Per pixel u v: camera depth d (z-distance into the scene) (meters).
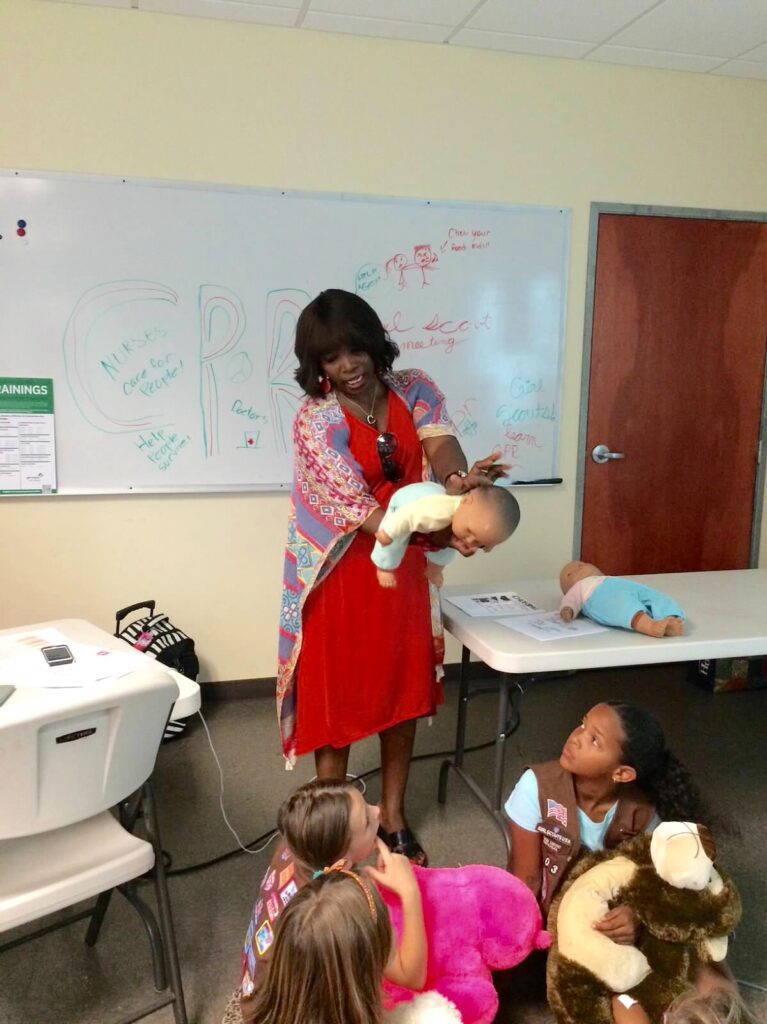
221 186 2.91
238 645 3.21
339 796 1.32
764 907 1.89
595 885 1.48
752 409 3.60
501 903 1.49
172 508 3.06
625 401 3.45
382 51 3.00
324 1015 1.06
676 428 3.53
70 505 2.96
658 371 3.47
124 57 2.78
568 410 3.40
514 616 2.06
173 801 2.40
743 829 2.24
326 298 1.77
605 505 3.51
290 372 3.09
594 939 1.41
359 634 1.89
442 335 3.22
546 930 1.55
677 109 3.34
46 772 1.16
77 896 1.28
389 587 1.68
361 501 1.73
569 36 2.98
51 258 2.80
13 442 2.85
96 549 3.01
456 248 3.17
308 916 1.08
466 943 1.45
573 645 1.80
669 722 3.03
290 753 2.01
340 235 3.05
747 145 3.45
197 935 1.79
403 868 1.38
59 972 1.67
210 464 3.06
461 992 1.38
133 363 2.93
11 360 2.82
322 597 1.88
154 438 2.99
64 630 1.72
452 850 2.12
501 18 2.83
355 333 1.73
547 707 3.17
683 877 1.37
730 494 3.64
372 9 2.75
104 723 1.20
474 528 1.42
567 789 1.61
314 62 2.94
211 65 2.85
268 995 1.12
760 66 3.26
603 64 3.23
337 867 1.21
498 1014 1.57
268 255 3.00
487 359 3.28
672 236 3.40
